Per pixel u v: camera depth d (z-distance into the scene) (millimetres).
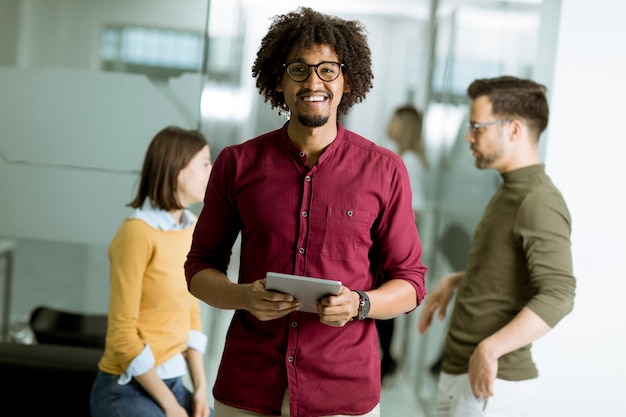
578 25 3031
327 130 1864
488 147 2623
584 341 3129
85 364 2832
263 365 1900
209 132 3459
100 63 3074
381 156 1893
